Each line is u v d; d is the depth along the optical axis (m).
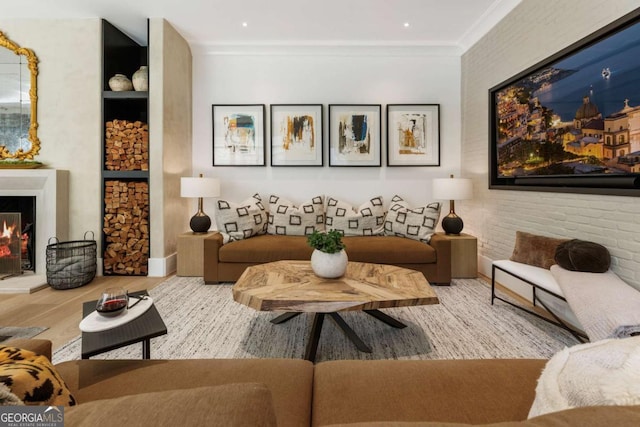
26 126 3.41
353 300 1.69
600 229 2.04
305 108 4.01
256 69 4.01
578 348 0.66
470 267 3.37
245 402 0.50
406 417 0.78
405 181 4.07
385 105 4.04
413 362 1.04
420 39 3.79
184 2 3.06
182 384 0.92
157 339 2.05
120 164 3.44
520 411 0.80
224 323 2.29
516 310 2.53
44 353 1.00
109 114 3.49
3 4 3.11
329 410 0.81
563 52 2.29
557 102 2.39
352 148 4.04
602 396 0.52
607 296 1.67
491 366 1.00
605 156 2.00
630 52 1.83
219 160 4.04
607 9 1.96
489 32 3.35
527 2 2.73
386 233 3.66
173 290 3.00
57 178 3.27
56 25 3.38
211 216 4.04
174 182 3.62
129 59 3.81
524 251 2.49
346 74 4.03
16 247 3.26
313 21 3.39
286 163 4.04
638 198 1.79
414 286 1.95
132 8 3.17
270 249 3.14
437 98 4.04
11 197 3.34
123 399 0.51
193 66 4.00
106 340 1.09
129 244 3.45
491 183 3.29
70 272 3.01
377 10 3.18
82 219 3.46
